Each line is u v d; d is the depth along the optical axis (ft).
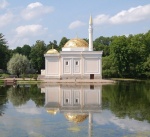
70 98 153.89
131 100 144.05
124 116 100.42
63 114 105.29
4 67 488.44
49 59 346.13
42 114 105.81
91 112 109.40
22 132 78.07
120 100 143.95
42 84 268.21
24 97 160.97
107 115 102.47
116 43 396.78
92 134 75.46
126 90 198.08
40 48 515.09
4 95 171.22
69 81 293.84
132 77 401.70
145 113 106.32
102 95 166.61
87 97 157.48
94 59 339.16
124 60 396.98
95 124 87.25
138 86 237.86
